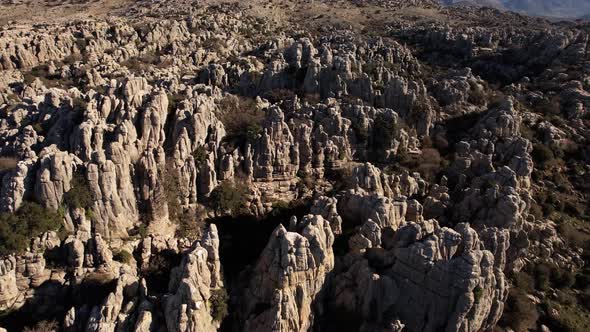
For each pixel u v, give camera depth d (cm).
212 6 19438
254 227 6644
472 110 9481
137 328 4066
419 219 5775
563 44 12569
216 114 7588
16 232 4888
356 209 5728
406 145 8231
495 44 14088
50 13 18188
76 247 4950
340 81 8981
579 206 7631
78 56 11400
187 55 11856
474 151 7769
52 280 4966
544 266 6091
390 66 10762
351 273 4897
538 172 8131
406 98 8906
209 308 4494
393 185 6694
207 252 4694
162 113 6650
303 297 4603
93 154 5591
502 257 5291
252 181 7112
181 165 6431
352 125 8012
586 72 11175
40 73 10556
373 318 4731
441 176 7519
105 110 6494
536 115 9550
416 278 4653
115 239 5666
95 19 15500
